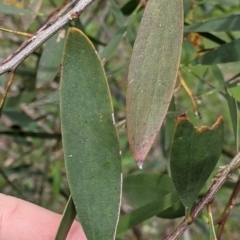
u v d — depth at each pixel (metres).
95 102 0.13
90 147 0.13
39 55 0.30
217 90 0.23
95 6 0.39
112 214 0.13
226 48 0.20
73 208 0.13
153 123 0.13
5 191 0.42
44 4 0.37
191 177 0.14
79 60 0.12
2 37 0.37
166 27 0.14
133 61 0.13
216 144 0.14
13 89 0.38
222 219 0.17
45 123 0.40
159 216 0.19
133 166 0.43
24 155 0.38
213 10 0.27
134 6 0.24
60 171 0.35
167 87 0.13
